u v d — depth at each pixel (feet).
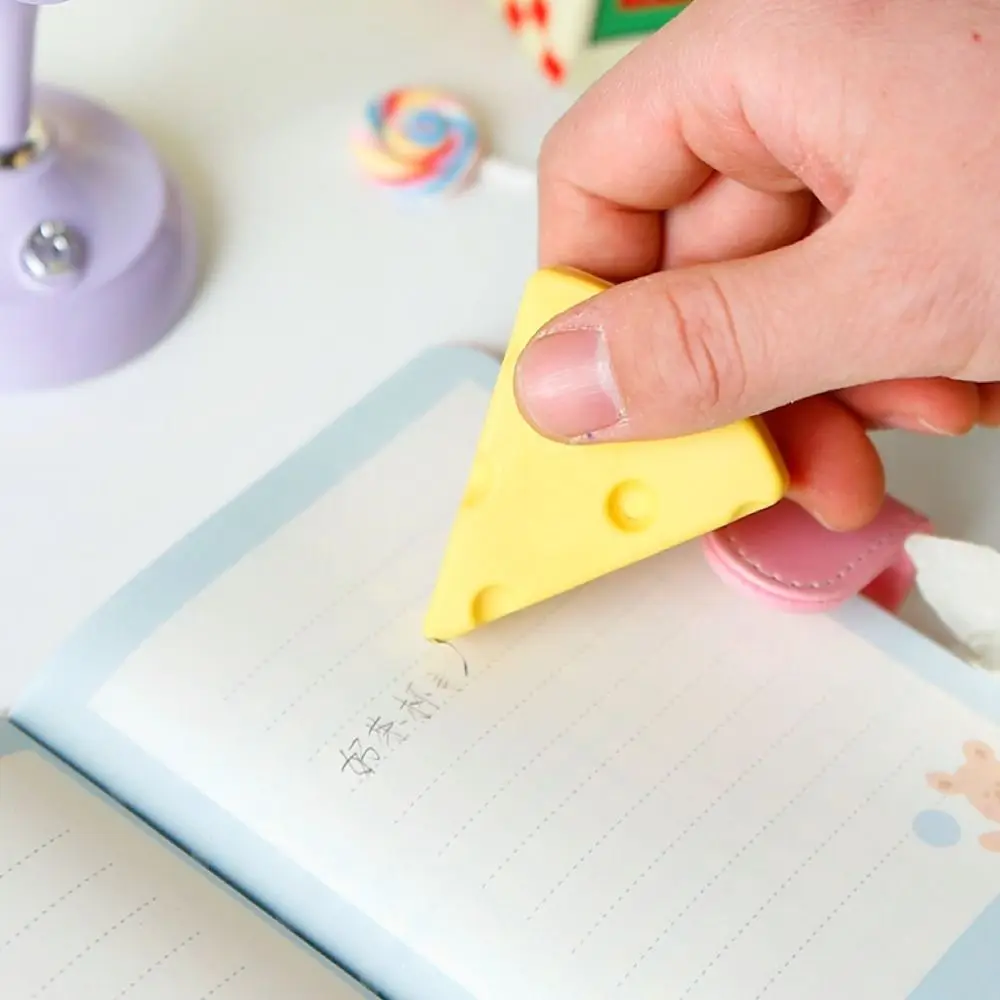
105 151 1.23
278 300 1.26
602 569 1.11
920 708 1.14
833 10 1.04
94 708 1.10
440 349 1.25
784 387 1.04
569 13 1.32
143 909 1.05
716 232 1.16
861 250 1.01
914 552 1.17
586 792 1.09
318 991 1.04
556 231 1.16
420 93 1.33
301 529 1.16
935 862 1.09
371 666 1.12
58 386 1.20
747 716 1.13
